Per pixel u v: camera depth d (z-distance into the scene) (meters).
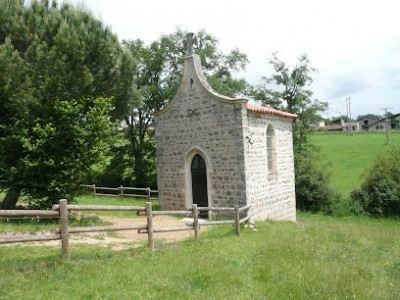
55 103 12.93
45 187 13.40
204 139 15.76
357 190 25.16
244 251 9.10
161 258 7.83
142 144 30.34
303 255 8.63
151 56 28.62
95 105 13.74
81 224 12.10
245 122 14.83
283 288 6.38
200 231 12.34
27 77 12.65
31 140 13.12
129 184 29.97
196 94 15.97
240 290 6.27
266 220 15.78
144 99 28.31
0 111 13.52
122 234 11.05
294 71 32.72
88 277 6.26
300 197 26.38
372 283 6.85
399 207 23.16
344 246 10.36
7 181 13.67
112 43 15.47
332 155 45.94
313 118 32.31
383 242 11.76
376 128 94.31
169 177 17.17
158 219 15.17
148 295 5.71
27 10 13.53
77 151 13.84
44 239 6.64
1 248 7.88
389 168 24.61
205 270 7.07
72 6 15.29
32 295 5.36
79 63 14.00
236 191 14.82
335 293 6.12
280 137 18.20
